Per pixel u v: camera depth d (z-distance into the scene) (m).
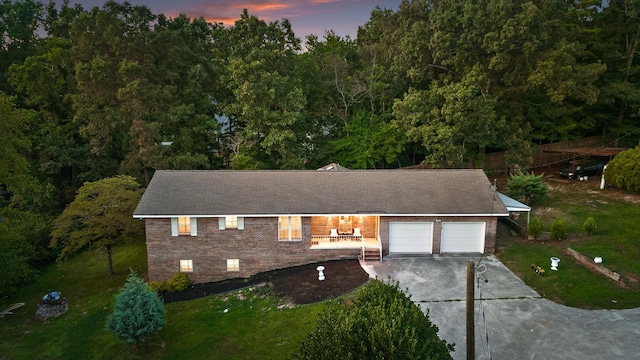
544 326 17.17
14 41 46.19
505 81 36.59
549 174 41.16
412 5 43.41
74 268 29.27
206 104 40.38
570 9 46.25
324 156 43.56
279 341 17.62
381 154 42.50
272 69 40.72
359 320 11.22
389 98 46.00
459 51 35.25
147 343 18.48
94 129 36.28
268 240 24.23
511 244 25.62
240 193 24.98
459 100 34.19
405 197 25.00
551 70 33.62
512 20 33.12
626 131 44.38
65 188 39.97
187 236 23.95
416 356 10.34
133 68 34.75
